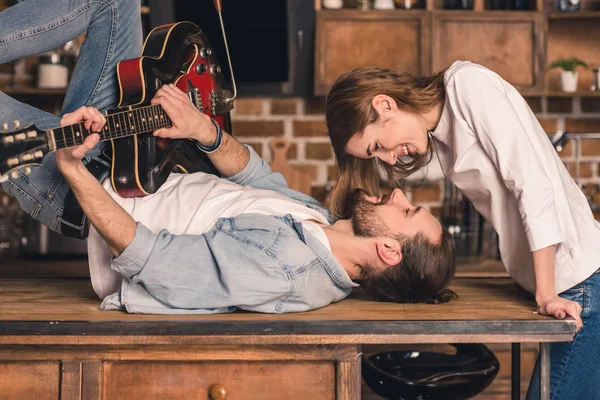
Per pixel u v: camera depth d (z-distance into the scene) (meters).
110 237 1.52
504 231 1.74
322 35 3.68
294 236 1.65
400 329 1.47
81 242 3.47
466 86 1.70
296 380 1.50
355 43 3.69
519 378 2.05
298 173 3.79
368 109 1.77
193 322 1.45
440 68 3.69
